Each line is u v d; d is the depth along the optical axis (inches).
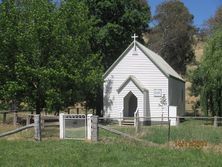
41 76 1321.4
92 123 875.4
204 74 1781.5
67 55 1421.0
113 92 1915.6
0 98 1405.0
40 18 1368.1
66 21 1519.4
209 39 1828.2
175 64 3769.7
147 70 1905.8
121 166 602.2
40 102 1416.1
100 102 2082.9
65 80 1390.3
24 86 1342.3
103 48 2235.5
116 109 1902.1
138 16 2284.7
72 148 762.8
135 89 1873.8
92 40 2183.8
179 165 603.8
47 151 731.4
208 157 659.4
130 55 1920.5
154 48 3752.5
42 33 1363.2
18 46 1371.8
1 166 603.2
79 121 932.6
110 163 625.6
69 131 936.3
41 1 1432.1
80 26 1569.9
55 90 1348.4
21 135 946.1
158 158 655.1
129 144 807.7
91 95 2012.8
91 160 650.2
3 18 1379.2
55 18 1413.6
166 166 599.5
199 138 892.6
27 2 1439.5
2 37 1362.0
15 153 710.5
